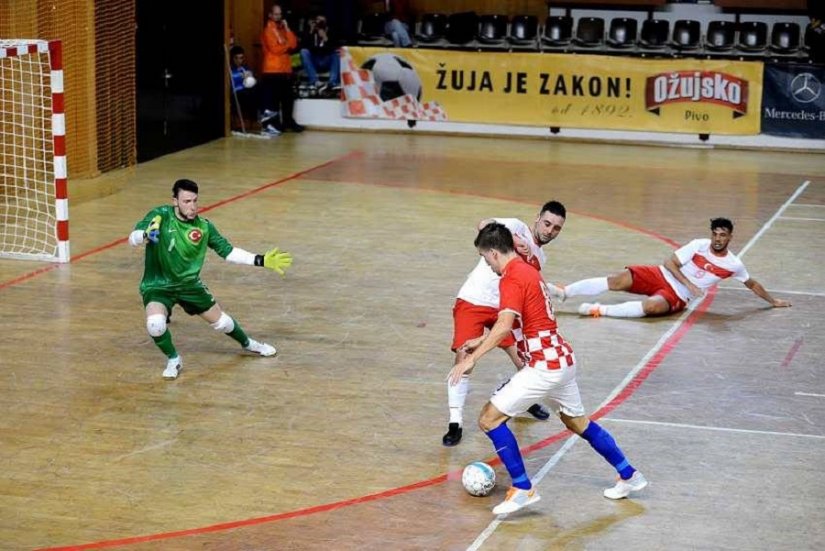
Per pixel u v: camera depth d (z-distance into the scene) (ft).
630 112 95.86
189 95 90.38
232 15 101.40
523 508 31.99
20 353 43.62
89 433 36.52
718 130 94.63
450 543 29.94
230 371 42.39
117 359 43.29
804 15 102.06
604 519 31.42
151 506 31.68
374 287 53.47
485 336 34.09
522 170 83.51
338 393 40.47
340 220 66.69
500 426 31.32
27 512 31.22
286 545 29.60
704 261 50.01
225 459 34.83
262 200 71.67
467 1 108.06
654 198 74.38
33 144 67.10
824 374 43.14
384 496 32.58
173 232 40.45
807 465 35.09
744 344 46.50
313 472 34.09
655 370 43.32
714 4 103.09
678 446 36.35
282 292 52.42
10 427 36.86
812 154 92.63
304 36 101.40
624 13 105.09
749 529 30.94
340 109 100.22
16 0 67.41
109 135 75.92
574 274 56.24
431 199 72.95
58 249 56.54
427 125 99.30
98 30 73.77
